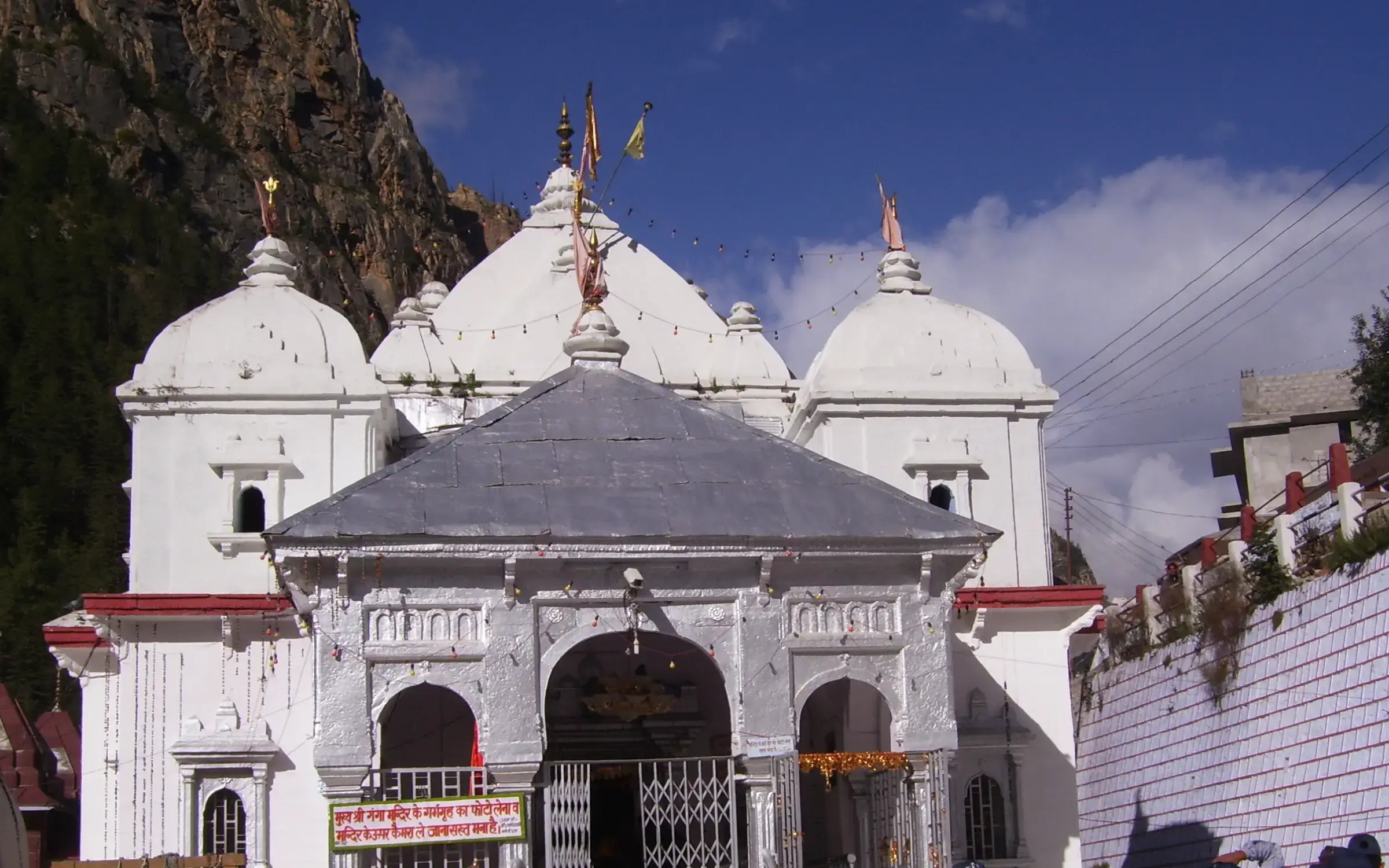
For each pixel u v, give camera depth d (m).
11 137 84.75
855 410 27.50
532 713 19.47
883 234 30.44
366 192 109.31
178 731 24.14
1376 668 23.78
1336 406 43.41
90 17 99.38
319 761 19.09
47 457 63.19
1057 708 26.17
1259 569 27.91
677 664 25.16
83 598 24.38
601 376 22.38
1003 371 28.19
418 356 29.41
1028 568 27.48
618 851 24.77
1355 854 14.55
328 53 112.00
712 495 20.41
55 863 20.14
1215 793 28.52
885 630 20.41
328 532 19.08
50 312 70.62
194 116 99.38
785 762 19.64
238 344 27.00
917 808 20.11
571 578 19.84
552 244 32.56
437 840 18.94
